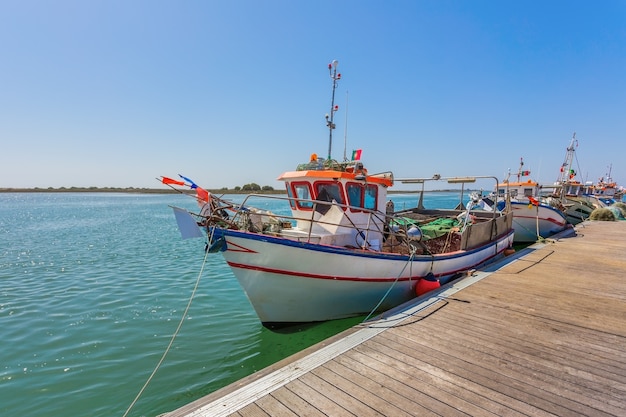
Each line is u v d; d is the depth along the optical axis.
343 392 3.53
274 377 3.81
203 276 12.05
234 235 5.76
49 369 5.77
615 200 34.03
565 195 23.72
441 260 8.22
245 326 7.50
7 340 6.84
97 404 4.88
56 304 8.97
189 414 3.18
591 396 3.47
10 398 5.01
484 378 3.79
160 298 9.49
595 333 5.02
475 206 14.21
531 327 5.24
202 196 5.95
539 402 3.37
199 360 6.05
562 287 7.39
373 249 7.74
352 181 7.35
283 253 5.97
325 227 7.38
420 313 5.80
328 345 4.60
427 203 48.47
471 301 6.44
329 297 6.64
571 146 25.12
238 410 3.25
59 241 20.38
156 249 17.70
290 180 7.86
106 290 10.27
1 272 12.58
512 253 12.10
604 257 10.85
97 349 6.46
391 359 4.22
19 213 46.38
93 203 82.31
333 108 8.96
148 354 6.27
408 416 3.15
